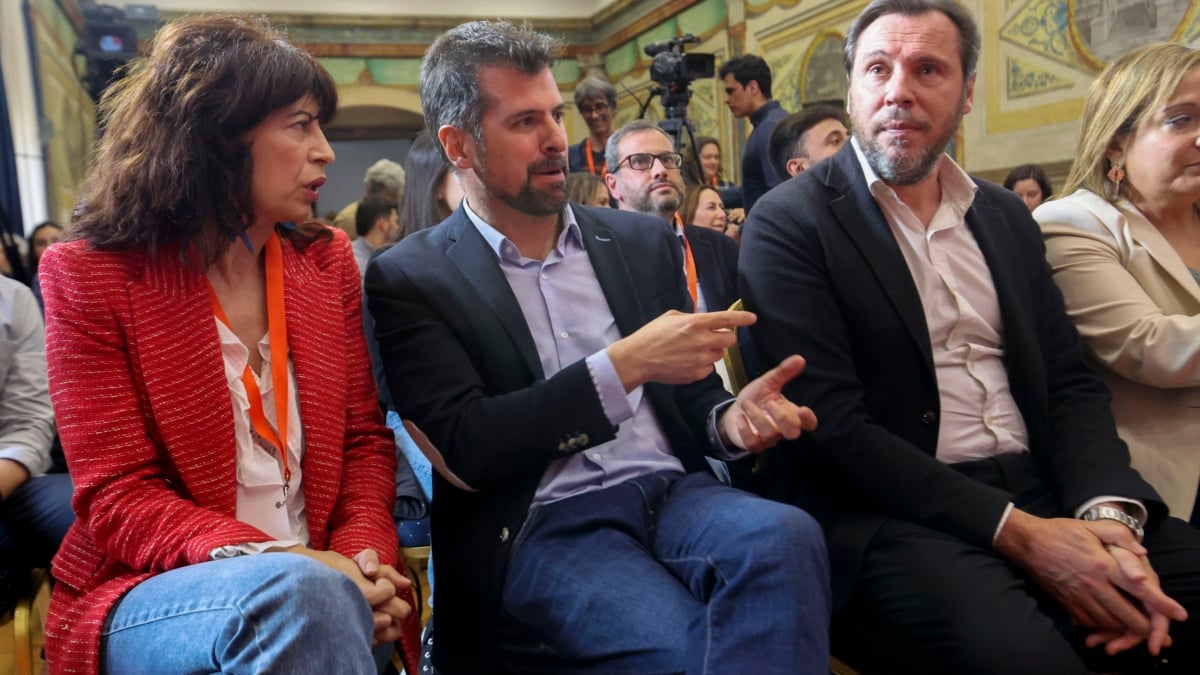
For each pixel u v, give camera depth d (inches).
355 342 60.8
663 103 169.6
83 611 48.9
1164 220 73.2
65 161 277.9
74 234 52.5
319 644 42.1
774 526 46.6
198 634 43.3
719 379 64.6
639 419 60.7
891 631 55.4
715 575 48.3
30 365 79.4
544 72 57.4
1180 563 58.7
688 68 166.6
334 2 384.5
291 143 53.2
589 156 182.1
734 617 45.4
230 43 52.4
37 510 73.2
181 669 43.9
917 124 62.4
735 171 306.5
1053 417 65.4
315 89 54.7
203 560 46.9
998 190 70.6
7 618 69.2
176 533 47.9
